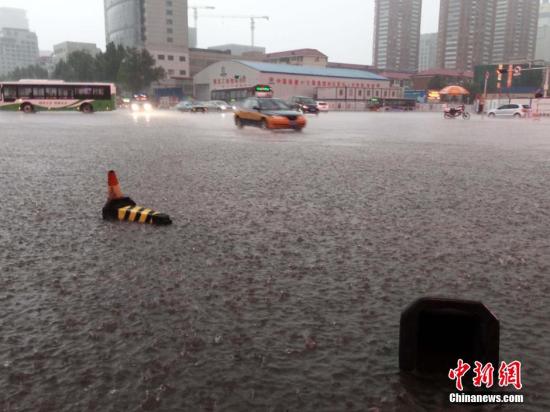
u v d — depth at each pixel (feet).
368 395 6.68
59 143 47.70
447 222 17.16
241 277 11.46
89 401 6.59
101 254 13.20
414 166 32.45
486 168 31.81
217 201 20.47
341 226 16.43
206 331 8.65
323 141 52.90
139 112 177.47
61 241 14.44
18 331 8.68
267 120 68.18
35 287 10.80
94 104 133.69
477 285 11.08
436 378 7.01
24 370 7.38
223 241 14.49
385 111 275.59
